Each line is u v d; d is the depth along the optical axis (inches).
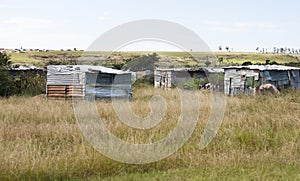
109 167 312.7
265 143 400.2
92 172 305.7
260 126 470.6
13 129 436.8
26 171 284.7
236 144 398.9
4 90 1009.5
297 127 468.8
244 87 1108.5
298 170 310.0
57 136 411.5
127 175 300.0
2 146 340.5
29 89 1072.2
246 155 353.7
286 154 358.9
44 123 500.7
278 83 1129.4
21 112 567.5
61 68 882.8
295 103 725.3
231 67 1140.5
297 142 398.0
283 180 283.4
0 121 496.1
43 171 288.5
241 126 471.5
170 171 308.8
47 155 329.4
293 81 1179.9
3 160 294.5
